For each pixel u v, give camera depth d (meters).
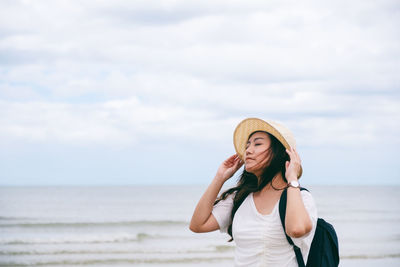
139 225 26.02
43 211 42.03
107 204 53.72
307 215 2.39
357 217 35.91
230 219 2.90
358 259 15.50
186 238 20.19
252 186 2.78
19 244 18.28
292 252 2.50
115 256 15.34
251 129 2.84
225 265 13.88
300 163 2.62
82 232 23.11
